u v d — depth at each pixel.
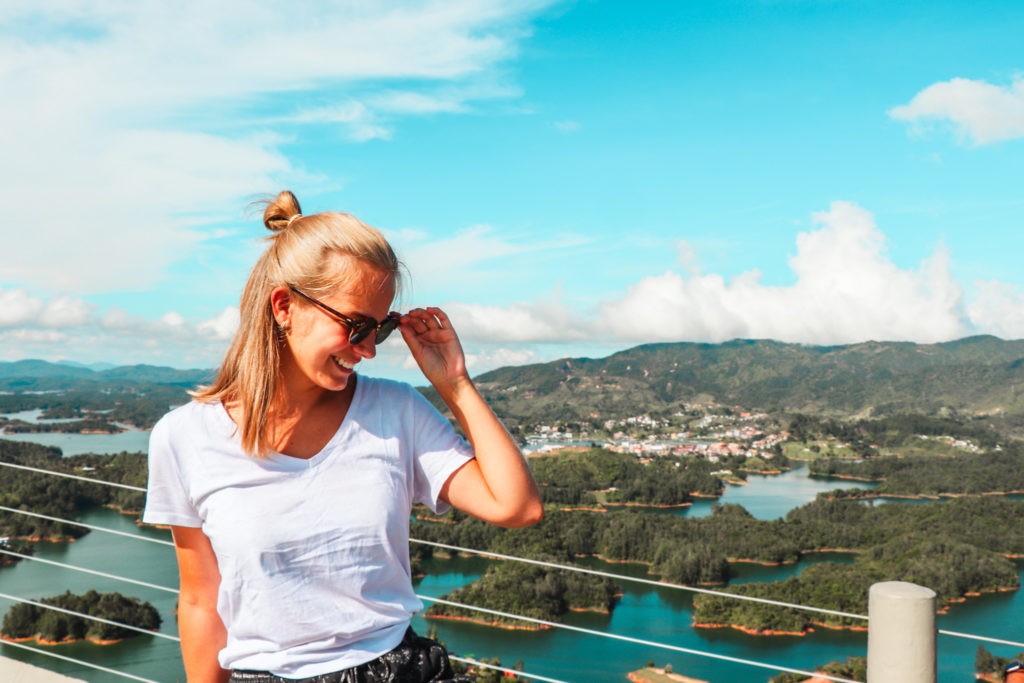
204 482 0.98
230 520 0.96
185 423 1.00
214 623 1.07
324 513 0.97
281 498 0.96
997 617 24.00
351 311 0.94
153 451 1.01
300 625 0.96
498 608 21.95
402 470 1.04
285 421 1.00
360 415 1.02
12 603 15.36
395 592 1.03
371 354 0.98
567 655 20.20
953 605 25.41
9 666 2.18
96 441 54.00
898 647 1.32
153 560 21.83
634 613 24.31
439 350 1.09
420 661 1.01
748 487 55.62
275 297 0.96
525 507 1.05
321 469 0.98
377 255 0.94
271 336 0.97
